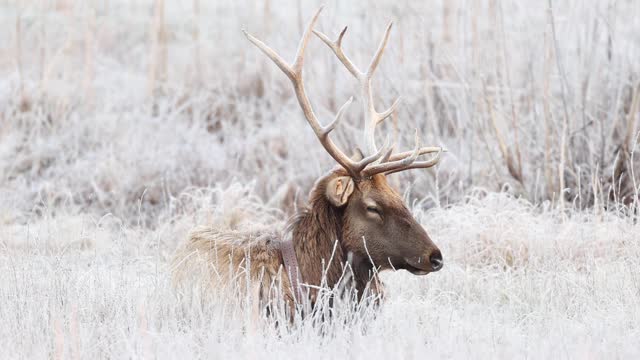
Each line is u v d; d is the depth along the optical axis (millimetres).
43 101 32375
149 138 29844
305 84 31016
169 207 25328
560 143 25375
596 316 15602
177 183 27094
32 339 13562
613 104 25547
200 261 15273
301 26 31969
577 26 26359
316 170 27078
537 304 16578
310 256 15039
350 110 29453
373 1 29625
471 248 20500
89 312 14781
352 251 14992
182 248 15914
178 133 30344
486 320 15312
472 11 28422
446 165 26312
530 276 17906
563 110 25094
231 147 29344
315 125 14898
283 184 26938
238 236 15539
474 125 25844
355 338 13062
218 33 39656
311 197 15242
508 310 16328
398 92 26391
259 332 13711
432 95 28766
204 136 31016
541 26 28594
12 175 28453
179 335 13828
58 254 17359
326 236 15039
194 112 32219
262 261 15055
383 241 14781
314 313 14680
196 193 24562
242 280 14867
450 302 17094
